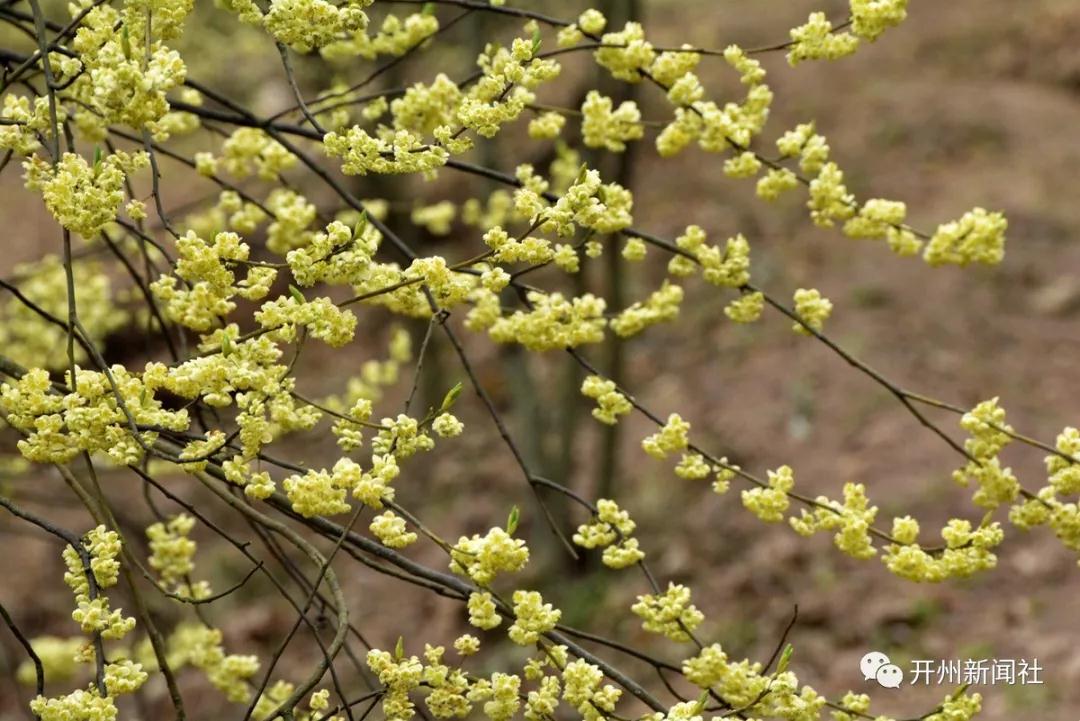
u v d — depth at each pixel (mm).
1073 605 8711
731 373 12672
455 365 13719
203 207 6457
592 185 2768
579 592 10250
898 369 11977
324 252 2609
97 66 2715
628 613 9883
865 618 9086
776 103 17562
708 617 9648
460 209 14406
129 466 3012
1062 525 3486
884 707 8102
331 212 5090
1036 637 8430
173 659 5590
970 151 15898
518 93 2982
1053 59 18016
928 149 16000
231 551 11445
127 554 2896
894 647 8766
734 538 10430
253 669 4363
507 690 2938
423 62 10320
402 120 3777
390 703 2930
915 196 15031
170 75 2504
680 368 13094
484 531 11664
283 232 4242
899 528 3383
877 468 10625
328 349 14016
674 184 16297
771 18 19766
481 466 12508
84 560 2631
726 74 18125
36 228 13242
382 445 2766
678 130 3760
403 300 2834
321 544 8562
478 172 3738
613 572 10414
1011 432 3506
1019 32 18844
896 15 3477
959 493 10062
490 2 4047
